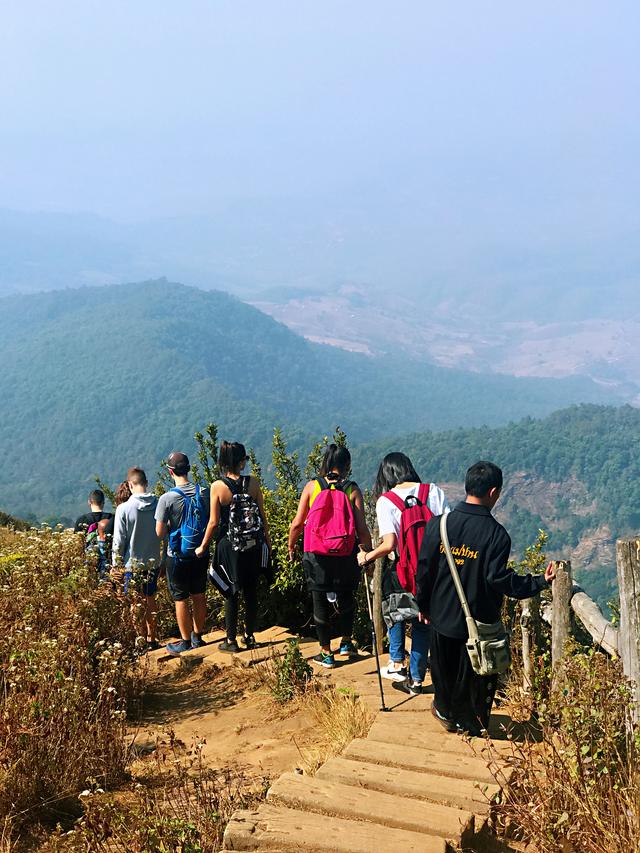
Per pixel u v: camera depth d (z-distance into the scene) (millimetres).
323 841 3271
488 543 4191
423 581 4355
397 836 3303
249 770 4625
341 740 4633
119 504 7742
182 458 7426
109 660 5309
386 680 5578
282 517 7836
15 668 4684
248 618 7016
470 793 3633
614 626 4340
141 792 4047
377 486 5246
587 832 3086
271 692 5848
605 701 3545
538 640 5066
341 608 6215
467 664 4258
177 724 5652
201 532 7305
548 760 3592
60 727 4477
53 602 6195
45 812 4086
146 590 7617
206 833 3594
